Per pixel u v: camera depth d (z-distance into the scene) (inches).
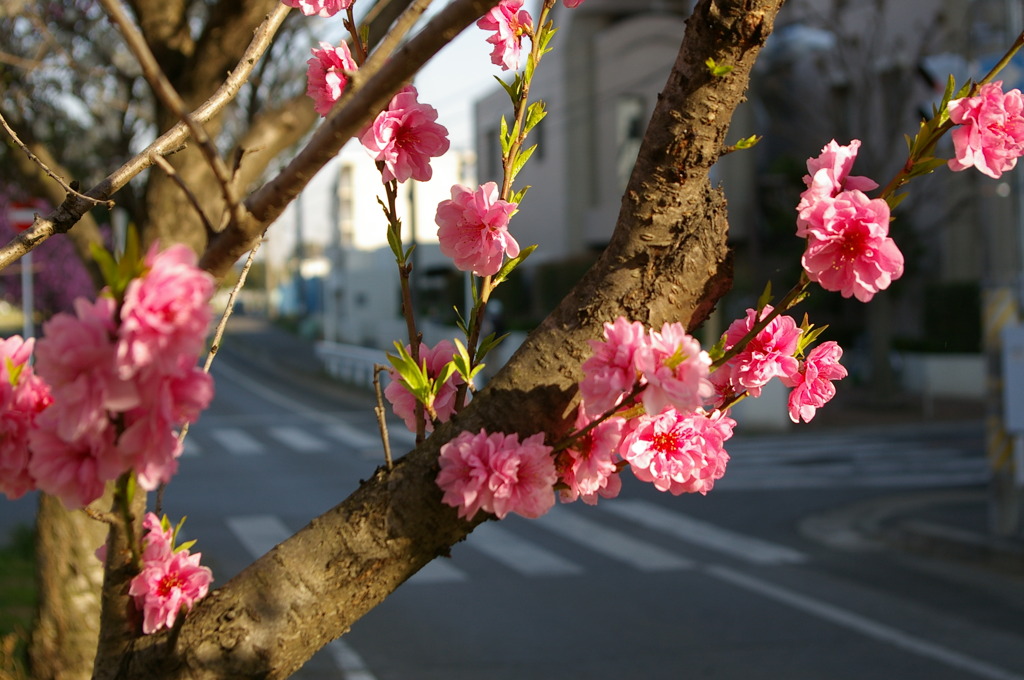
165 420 38.2
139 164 62.8
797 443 697.0
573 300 58.3
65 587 191.6
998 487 405.1
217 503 469.4
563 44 1098.7
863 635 278.8
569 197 1105.4
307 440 694.5
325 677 240.1
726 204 58.7
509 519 443.2
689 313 57.9
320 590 55.6
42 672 188.9
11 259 62.4
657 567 362.6
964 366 900.6
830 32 903.7
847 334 986.7
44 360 37.6
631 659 255.9
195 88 161.9
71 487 41.1
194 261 38.1
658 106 57.1
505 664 251.1
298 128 153.3
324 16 61.7
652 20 1032.2
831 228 52.1
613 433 54.8
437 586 330.6
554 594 322.3
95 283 173.9
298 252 2284.7
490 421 56.5
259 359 1439.5
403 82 44.4
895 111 853.2
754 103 917.2
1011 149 54.6
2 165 242.5
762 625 288.7
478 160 1264.8
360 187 2046.0
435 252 1565.0
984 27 419.2
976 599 321.1
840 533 426.9
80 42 249.1
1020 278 407.8
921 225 946.7
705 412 63.0
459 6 42.4
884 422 794.8
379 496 56.5
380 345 1473.9
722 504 485.4
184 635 55.0
